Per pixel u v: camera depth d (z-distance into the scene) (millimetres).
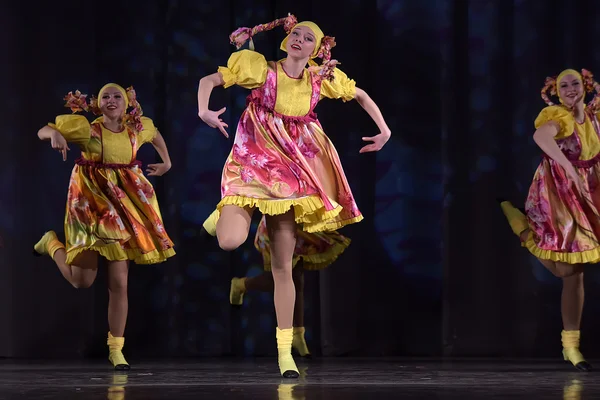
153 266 9992
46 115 9953
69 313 9828
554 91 7910
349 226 10016
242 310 10078
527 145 10086
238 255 10156
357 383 5621
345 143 10109
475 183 10047
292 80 6414
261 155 6195
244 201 6047
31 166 9898
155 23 10195
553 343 9859
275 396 4562
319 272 10016
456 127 10117
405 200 10055
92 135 8102
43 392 4930
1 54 9938
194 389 5125
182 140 10086
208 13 10203
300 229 9180
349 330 9922
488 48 10125
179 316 9961
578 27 10125
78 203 7867
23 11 9977
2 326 9781
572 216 7535
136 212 8133
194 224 10070
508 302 9938
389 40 10156
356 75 10172
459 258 10016
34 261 9828
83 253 7844
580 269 7551
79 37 10047
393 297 10016
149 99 10141
